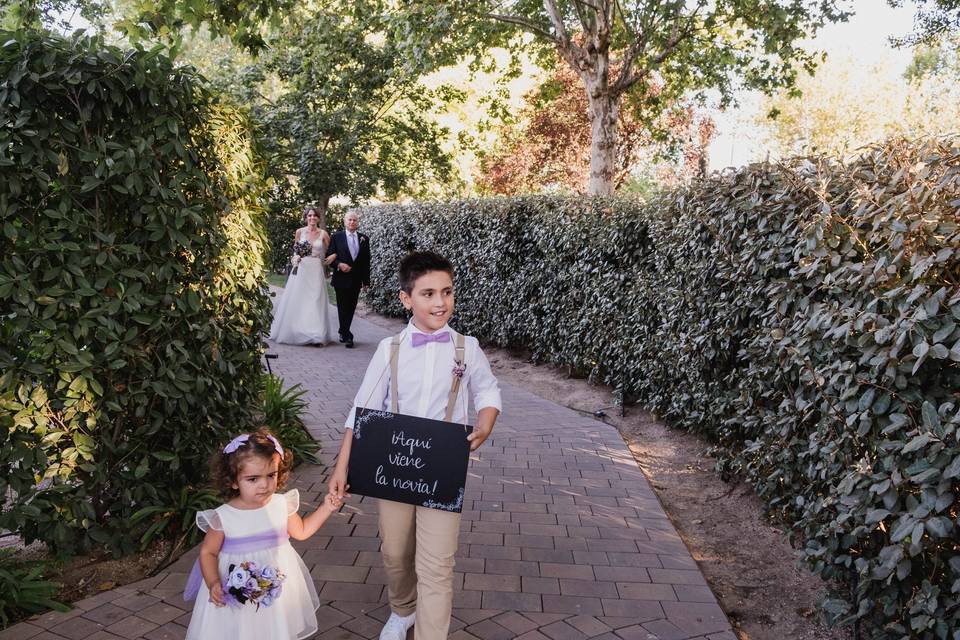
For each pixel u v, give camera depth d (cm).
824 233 361
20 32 350
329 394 828
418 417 298
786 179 439
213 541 284
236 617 279
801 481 430
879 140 370
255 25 715
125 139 396
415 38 1277
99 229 384
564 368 984
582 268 848
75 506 382
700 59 1639
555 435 691
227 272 470
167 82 399
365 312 1706
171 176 420
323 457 604
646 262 732
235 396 484
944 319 274
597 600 377
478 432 300
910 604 277
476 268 1178
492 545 444
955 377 284
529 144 2469
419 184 2347
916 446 260
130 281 397
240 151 500
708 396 588
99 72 369
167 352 405
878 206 326
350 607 360
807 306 393
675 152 2258
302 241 1159
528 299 1012
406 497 297
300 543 433
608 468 597
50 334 366
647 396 754
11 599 343
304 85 1911
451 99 2166
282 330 1166
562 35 1406
